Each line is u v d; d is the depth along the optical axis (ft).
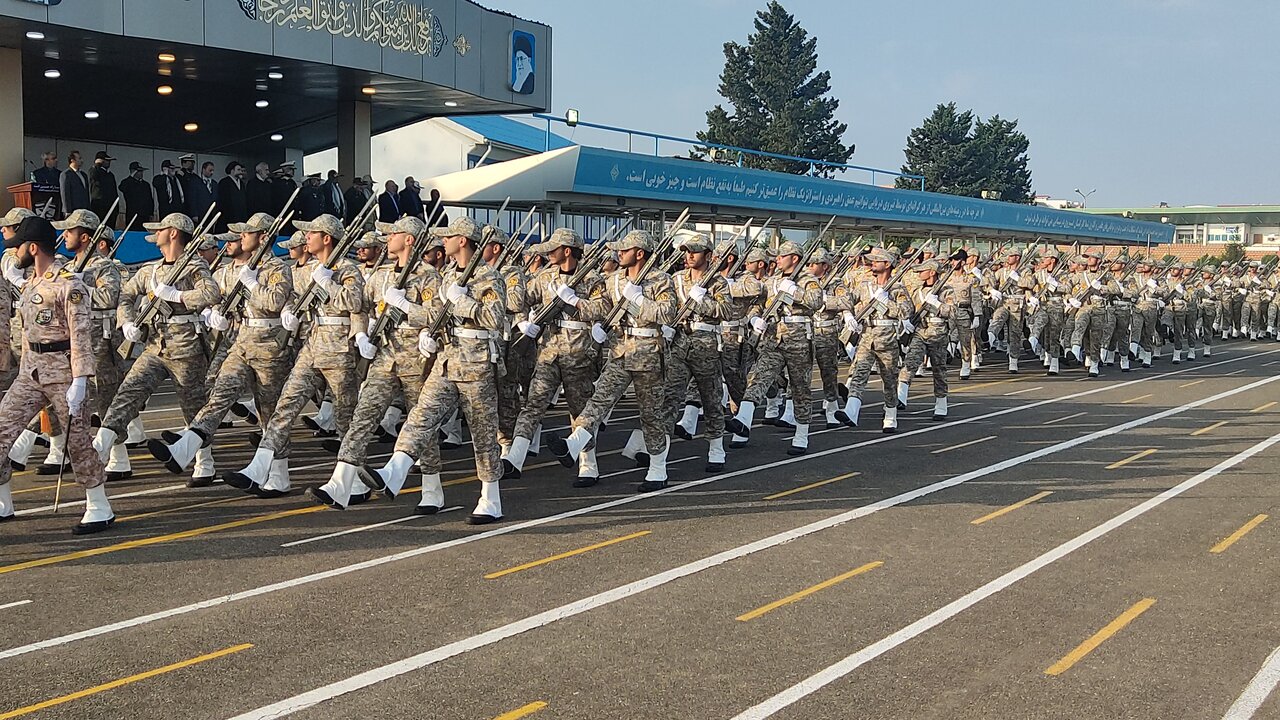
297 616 19.31
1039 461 34.96
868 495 29.68
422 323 26.09
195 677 16.56
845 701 15.94
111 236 40.14
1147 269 73.67
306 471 32.07
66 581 21.22
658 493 29.78
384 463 33.53
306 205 62.80
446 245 26.12
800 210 89.66
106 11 50.62
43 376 24.71
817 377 60.64
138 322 29.91
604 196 72.38
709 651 17.85
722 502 28.68
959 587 21.42
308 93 70.28
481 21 68.95
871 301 40.42
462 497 29.01
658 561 23.00
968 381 60.08
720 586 21.33
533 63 73.26
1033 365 70.79
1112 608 20.25
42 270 24.71
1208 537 25.45
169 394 49.34
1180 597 20.95
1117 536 25.48
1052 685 16.61
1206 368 69.82
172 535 24.71
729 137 222.07
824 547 24.26
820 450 36.91
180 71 62.59
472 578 21.66
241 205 61.00
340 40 59.57
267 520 26.20
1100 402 50.65
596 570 22.29
